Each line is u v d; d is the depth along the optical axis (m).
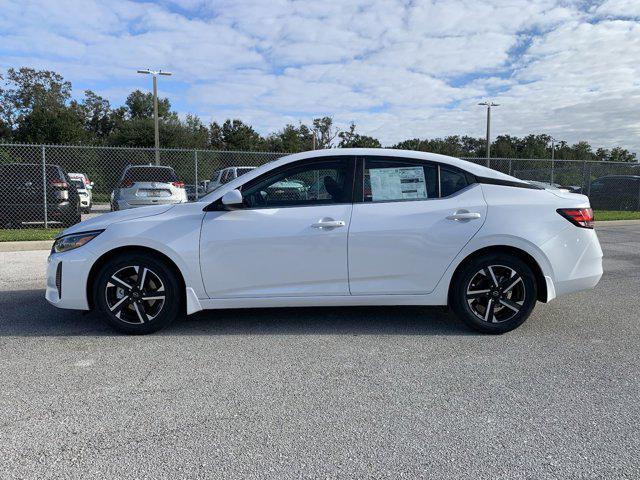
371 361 3.79
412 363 3.75
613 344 4.20
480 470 2.39
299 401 3.11
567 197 4.51
